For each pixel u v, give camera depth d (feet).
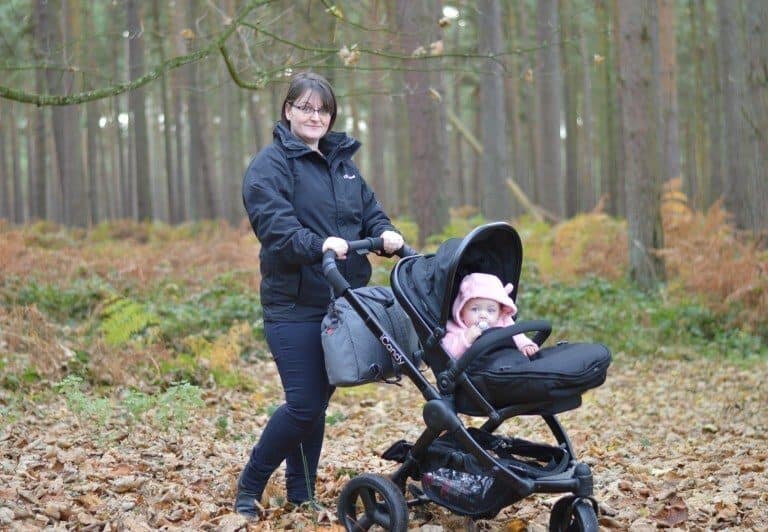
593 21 95.81
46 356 24.66
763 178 39.91
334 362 13.21
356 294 13.44
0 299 31.50
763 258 37.73
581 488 12.40
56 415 20.99
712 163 82.53
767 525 14.43
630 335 35.06
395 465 18.85
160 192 157.48
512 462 12.81
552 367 11.81
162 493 15.60
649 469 18.62
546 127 69.10
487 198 59.77
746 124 40.06
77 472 16.26
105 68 90.99
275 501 15.53
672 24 68.95
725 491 16.42
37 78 70.38
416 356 13.25
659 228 42.34
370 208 15.16
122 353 26.20
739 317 35.83
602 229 51.78
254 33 23.80
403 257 14.23
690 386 28.60
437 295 12.69
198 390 20.39
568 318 37.11
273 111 87.25
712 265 37.78
